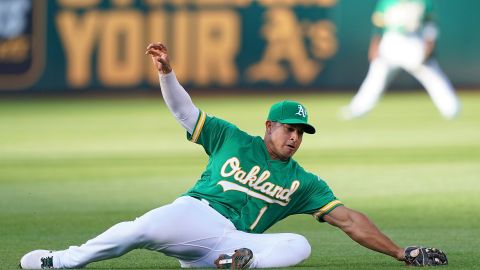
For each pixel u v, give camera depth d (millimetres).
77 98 95125
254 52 93625
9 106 90438
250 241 21969
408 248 23047
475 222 32312
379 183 42938
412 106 86125
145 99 94688
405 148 57250
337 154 54719
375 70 75188
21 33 94500
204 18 93438
